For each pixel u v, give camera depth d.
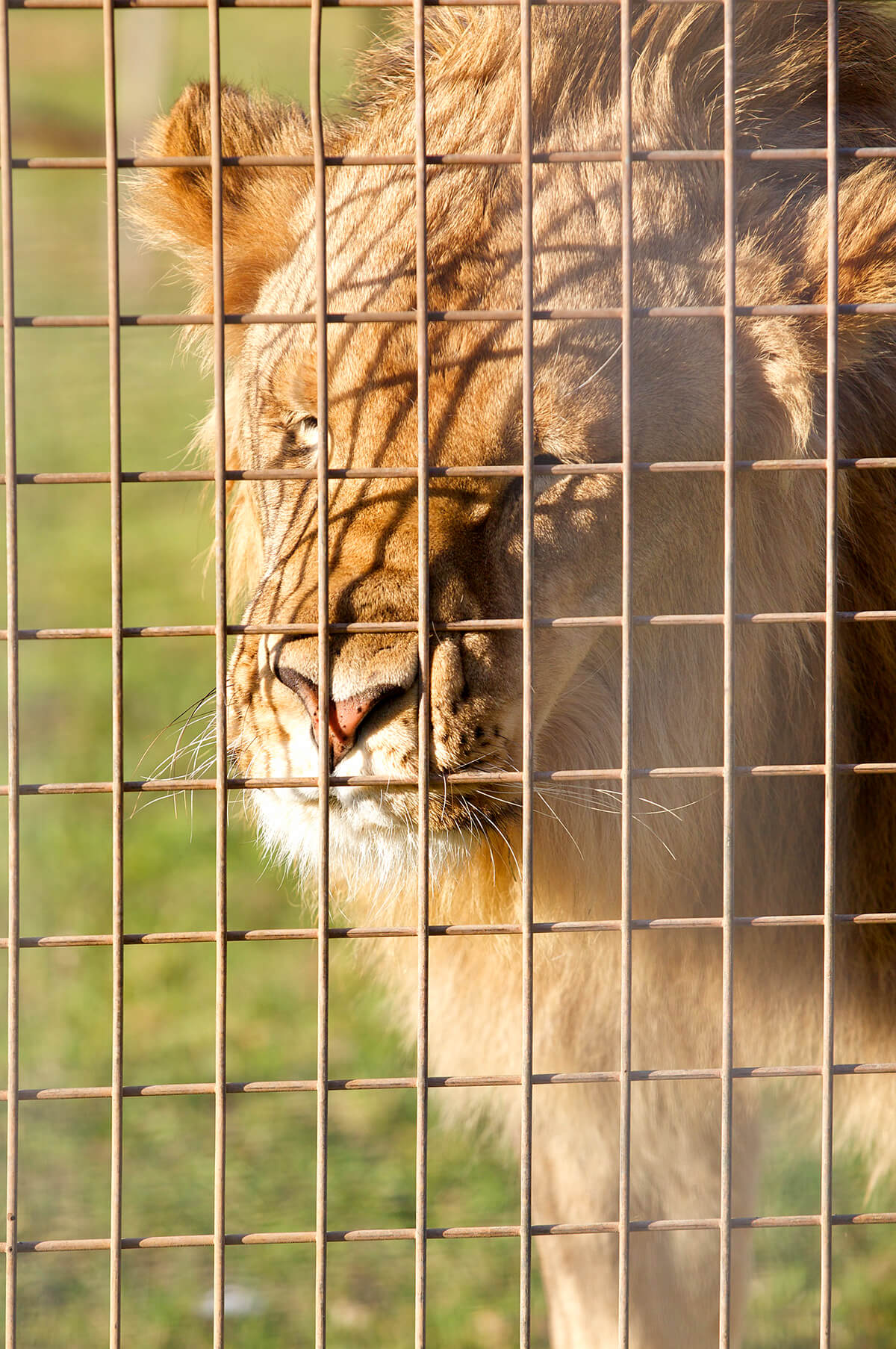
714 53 5.67
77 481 3.44
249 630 3.58
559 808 5.75
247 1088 3.62
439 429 4.88
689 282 5.15
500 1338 7.63
